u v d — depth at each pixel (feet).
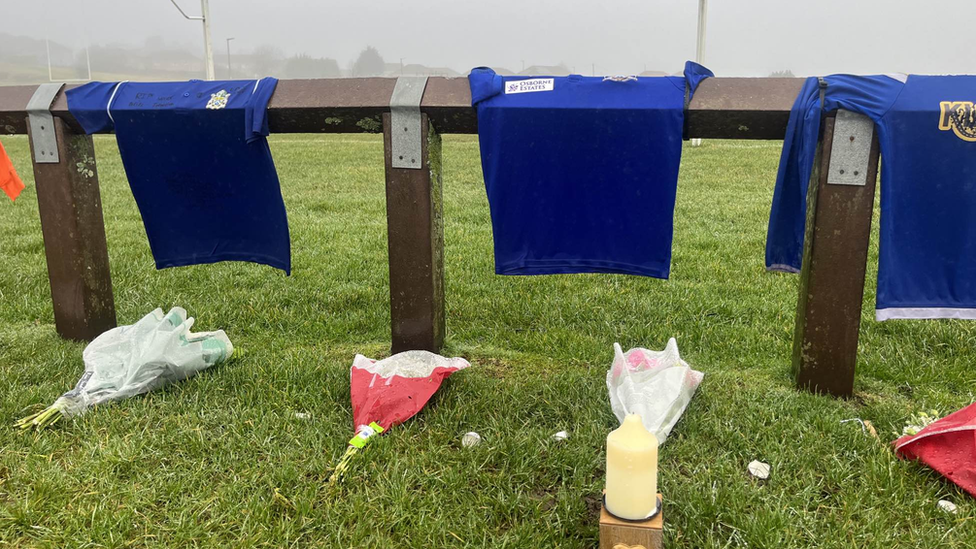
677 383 11.10
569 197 11.73
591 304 16.75
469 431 10.67
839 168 10.68
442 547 8.17
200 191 13.19
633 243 11.80
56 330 14.70
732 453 9.98
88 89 12.86
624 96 11.01
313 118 12.20
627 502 7.11
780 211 11.42
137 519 8.64
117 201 31.94
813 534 8.25
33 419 10.76
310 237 24.12
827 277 11.23
